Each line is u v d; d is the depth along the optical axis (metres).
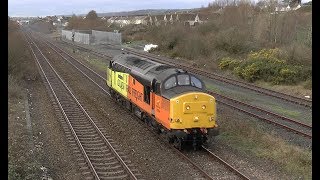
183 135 15.80
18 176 12.47
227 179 13.34
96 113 23.12
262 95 28.59
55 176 13.67
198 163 14.94
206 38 50.25
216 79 35.19
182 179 13.41
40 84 32.34
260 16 48.72
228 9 58.22
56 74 37.06
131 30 97.38
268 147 16.50
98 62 48.38
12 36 31.41
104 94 29.19
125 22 156.38
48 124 20.64
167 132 16.78
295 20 46.34
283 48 37.75
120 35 77.06
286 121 21.03
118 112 23.48
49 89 30.25
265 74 33.50
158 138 18.09
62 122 20.94
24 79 33.03
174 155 15.86
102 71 40.56
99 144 17.30
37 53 53.59
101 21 132.88
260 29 46.72
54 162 15.04
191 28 60.50
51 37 111.12
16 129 18.53
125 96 23.00
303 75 31.47
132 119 21.72
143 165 14.69
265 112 22.94
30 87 30.86
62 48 66.56
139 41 81.31
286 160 14.88
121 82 23.91
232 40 45.34
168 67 18.66
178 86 16.97
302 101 25.98
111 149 16.23
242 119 20.66
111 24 127.25
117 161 15.13
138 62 22.19
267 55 36.78
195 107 15.94
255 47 44.09
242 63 36.78
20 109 23.23
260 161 15.02
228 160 15.17
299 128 19.59
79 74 38.38
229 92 29.34
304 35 43.97
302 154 15.27
